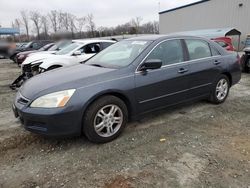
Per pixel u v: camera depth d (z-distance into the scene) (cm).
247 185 270
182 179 282
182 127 421
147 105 408
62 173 299
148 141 373
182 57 456
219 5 2477
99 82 357
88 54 859
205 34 1672
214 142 367
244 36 2248
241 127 421
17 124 451
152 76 405
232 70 544
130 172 297
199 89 485
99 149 352
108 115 366
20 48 1828
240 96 611
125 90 376
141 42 443
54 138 378
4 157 337
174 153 338
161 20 3412
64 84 346
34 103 334
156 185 273
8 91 724
